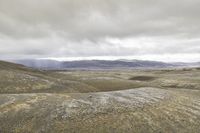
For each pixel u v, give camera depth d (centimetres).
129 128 2689
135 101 3572
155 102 3641
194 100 4116
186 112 3359
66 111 2941
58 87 5169
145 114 3105
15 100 3206
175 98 4047
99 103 3309
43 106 3039
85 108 3084
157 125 2834
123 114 3023
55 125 2600
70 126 2609
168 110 3353
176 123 2945
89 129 2591
